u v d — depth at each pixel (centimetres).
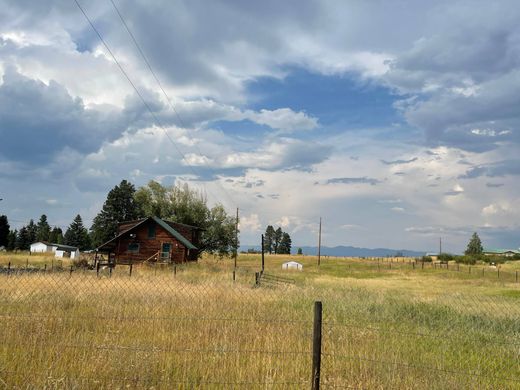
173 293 1681
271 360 840
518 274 7144
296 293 2144
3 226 12988
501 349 1132
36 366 757
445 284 4784
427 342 1146
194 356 849
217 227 8106
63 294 1476
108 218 12512
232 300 1561
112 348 835
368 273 7112
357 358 890
